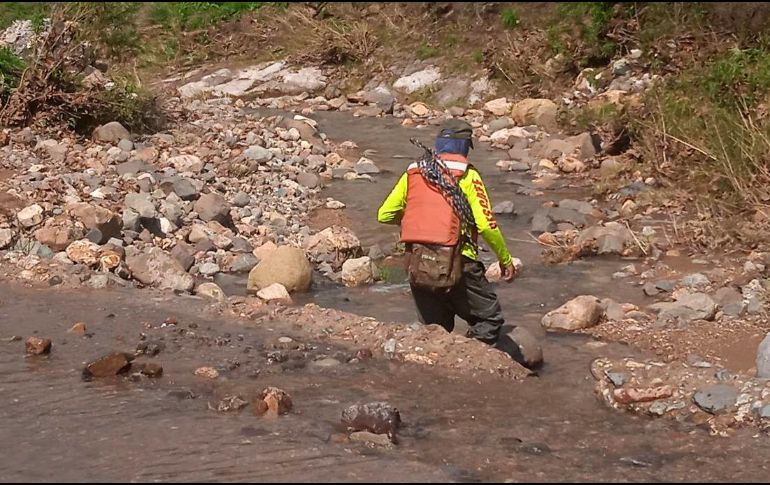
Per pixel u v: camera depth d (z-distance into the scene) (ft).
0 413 20.85
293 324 27.37
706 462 19.34
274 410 21.15
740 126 39.96
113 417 20.72
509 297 31.22
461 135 23.63
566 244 36.65
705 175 40.98
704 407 21.76
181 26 81.66
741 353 25.64
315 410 21.49
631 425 21.36
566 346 26.66
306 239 36.76
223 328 27.09
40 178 39.55
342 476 18.03
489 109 64.28
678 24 61.67
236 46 79.71
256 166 46.21
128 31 74.49
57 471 18.10
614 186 44.01
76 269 31.19
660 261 34.45
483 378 23.81
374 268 33.42
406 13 77.10
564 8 70.03
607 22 65.46
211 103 67.97
